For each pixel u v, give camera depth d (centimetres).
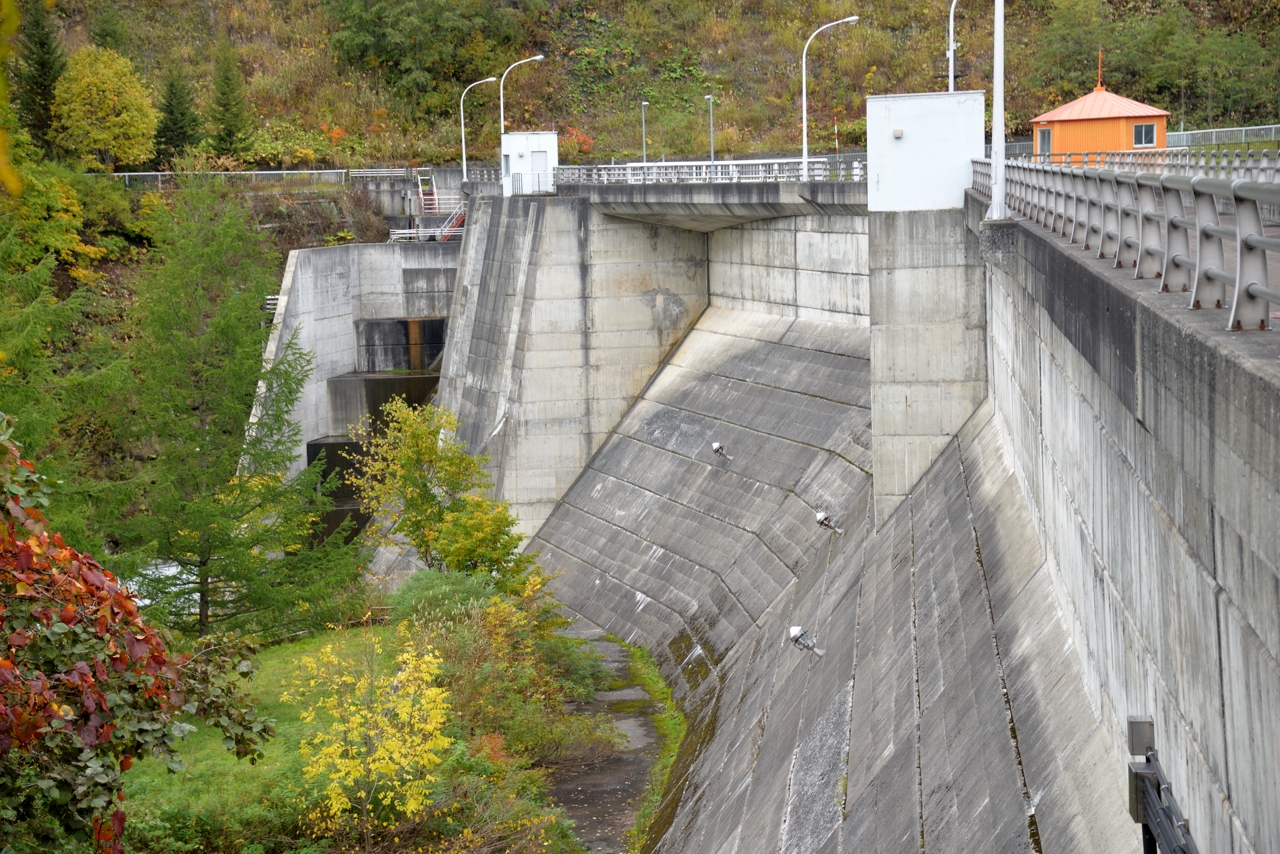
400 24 8656
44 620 1015
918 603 2188
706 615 3525
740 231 4588
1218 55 7138
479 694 2802
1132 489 1141
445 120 8644
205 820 2119
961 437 2802
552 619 3516
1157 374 1010
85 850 1288
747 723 2555
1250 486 740
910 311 2845
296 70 8581
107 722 1056
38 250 5819
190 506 3456
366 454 5750
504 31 8962
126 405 4053
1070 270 1520
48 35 6781
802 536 3388
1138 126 3841
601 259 4734
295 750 2416
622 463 4578
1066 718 1402
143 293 4766
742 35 9231
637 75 8975
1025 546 1905
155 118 7075
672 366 4781
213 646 1224
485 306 5219
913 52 8856
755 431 4028
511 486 4775
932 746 1683
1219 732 857
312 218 6894
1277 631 700
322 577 3666
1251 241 788
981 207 2452
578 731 2870
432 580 3300
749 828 2058
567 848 2367
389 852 2145
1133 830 1090
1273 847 730
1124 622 1194
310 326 5888
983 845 1357
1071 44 7700
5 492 1020
